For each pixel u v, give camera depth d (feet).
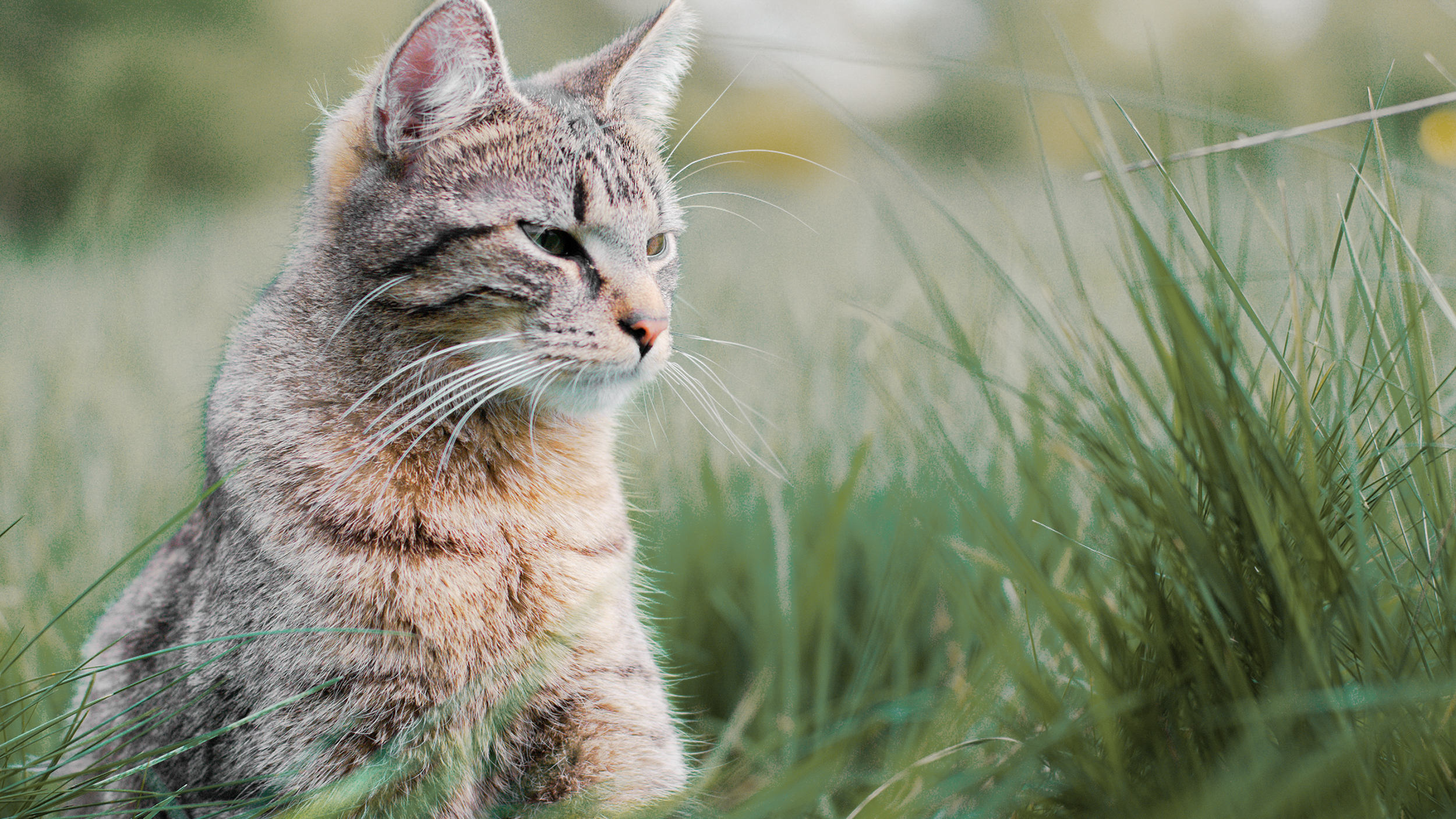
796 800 2.93
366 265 3.12
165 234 9.53
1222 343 2.85
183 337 5.33
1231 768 2.77
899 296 4.11
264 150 17.71
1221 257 2.90
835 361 3.94
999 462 3.37
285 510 3.04
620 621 3.17
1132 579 2.89
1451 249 3.33
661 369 3.25
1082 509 3.24
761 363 4.21
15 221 15.05
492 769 3.10
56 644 3.36
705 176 15.08
